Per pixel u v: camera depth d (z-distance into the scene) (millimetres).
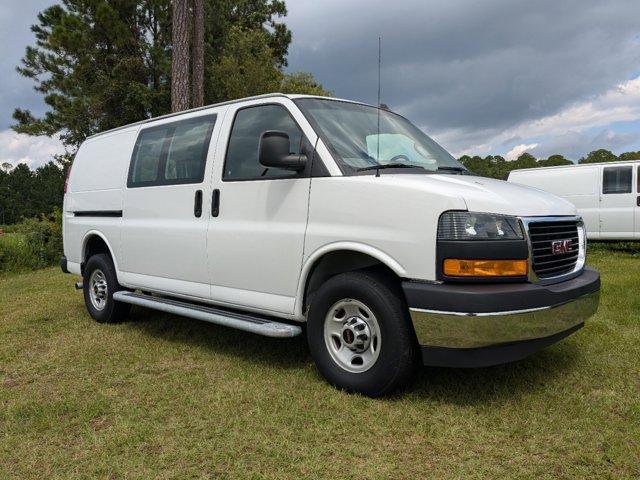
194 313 4488
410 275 3219
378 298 3334
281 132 3672
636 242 11898
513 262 3139
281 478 2596
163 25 24391
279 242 3873
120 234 5453
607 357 4191
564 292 3307
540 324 3156
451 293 3049
